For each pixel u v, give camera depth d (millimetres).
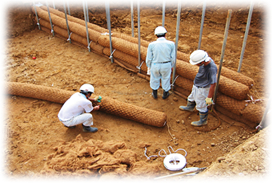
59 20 8883
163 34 4949
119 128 4750
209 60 3994
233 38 9000
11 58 7863
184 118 5047
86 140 4355
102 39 7371
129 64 7012
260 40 8750
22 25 9945
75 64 7473
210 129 4695
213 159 4004
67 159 3549
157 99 5719
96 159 3545
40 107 5398
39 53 8242
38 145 4289
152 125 4770
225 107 4852
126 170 3432
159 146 4312
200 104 4488
